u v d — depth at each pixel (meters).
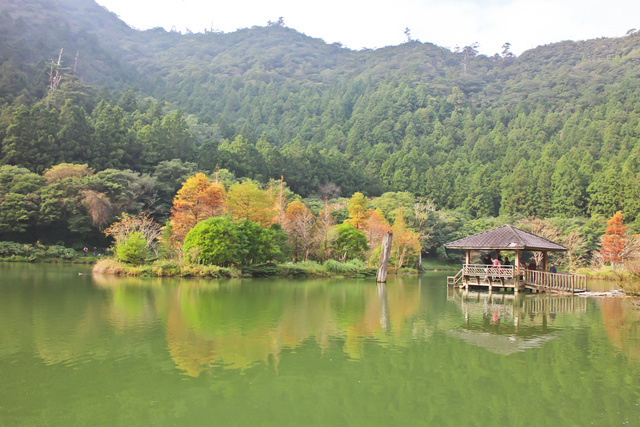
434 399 9.52
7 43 149.75
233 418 8.36
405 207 87.56
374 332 15.95
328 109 199.62
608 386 10.45
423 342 14.45
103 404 8.77
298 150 118.88
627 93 161.62
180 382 10.11
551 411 8.98
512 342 14.64
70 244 58.84
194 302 21.52
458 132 169.00
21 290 23.53
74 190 57.47
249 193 50.88
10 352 11.90
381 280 40.44
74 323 15.58
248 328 15.82
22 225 52.97
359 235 53.84
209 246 37.47
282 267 43.06
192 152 96.81
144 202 67.44
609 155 114.75
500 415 8.77
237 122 194.75
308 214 56.94
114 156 76.19
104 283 28.38
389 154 146.12
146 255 40.72
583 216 92.00
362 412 8.79
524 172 107.38
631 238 57.91
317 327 16.48
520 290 33.00
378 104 191.88
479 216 107.00
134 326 15.40
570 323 18.42
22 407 8.52
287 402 9.18
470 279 34.47
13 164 64.00
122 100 129.12
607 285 40.69
